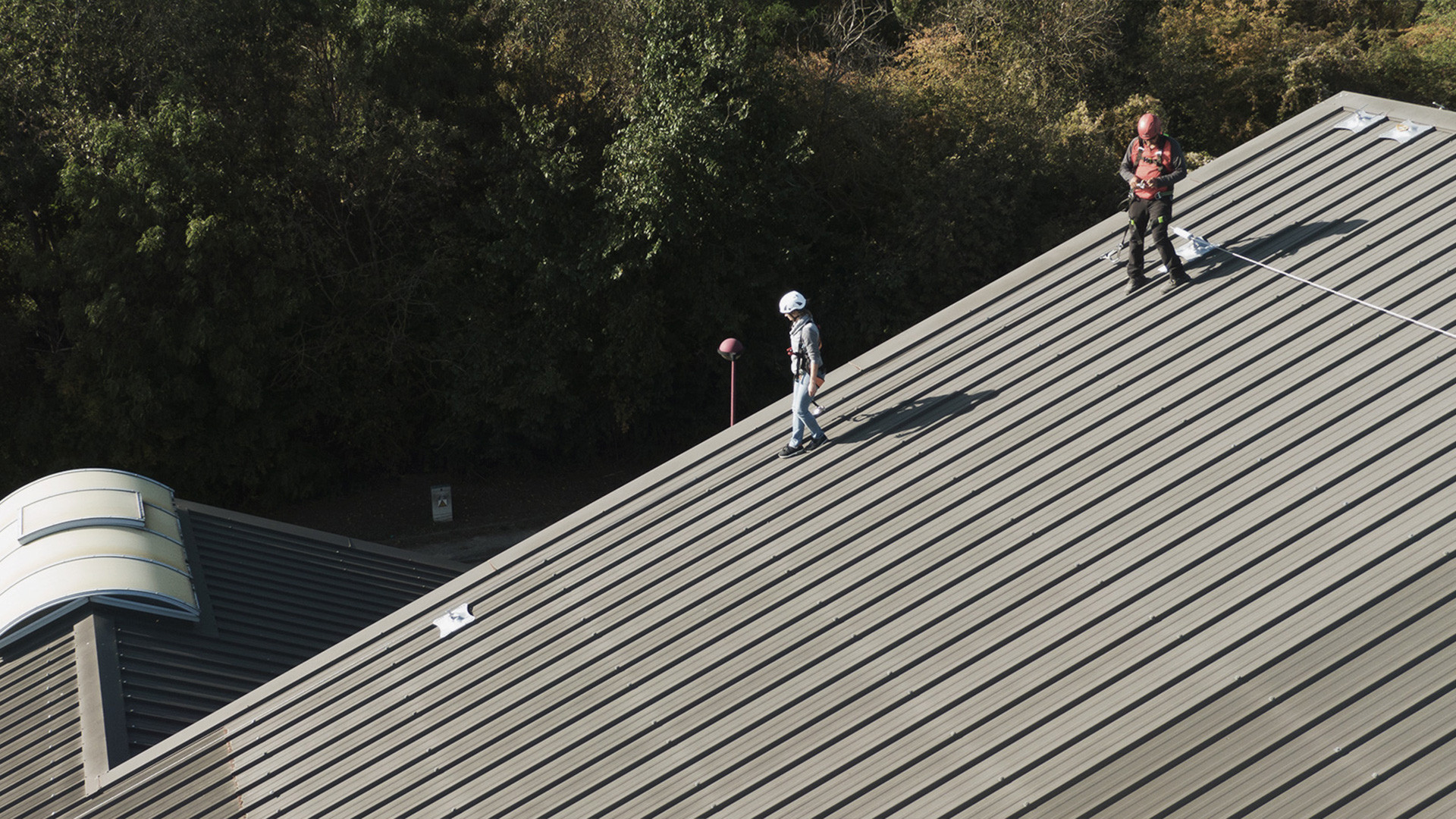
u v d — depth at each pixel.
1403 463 8.47
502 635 9.84
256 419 26.48
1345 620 7.36
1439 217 11.02
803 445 10.90
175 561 13.60
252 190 24.09
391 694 9.63
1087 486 9.26
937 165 28.53
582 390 29.03
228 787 9.30
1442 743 6.45
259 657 13.11
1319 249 11.08
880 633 8.54
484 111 26.70
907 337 11.84
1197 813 6.45
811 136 28.86
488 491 29.03
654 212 24.78
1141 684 7.38
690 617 9.32
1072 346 10.91
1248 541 8.23
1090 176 28.62
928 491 9.77
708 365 28.98
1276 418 9.28
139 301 23.41
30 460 25.05
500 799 8.21
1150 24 34.19
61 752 10.71
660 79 25.06
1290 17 37.72
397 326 27.28
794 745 7.83
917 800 7.12
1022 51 31.47
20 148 23.08
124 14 23.03
